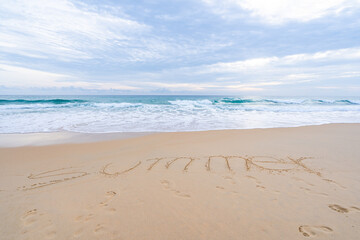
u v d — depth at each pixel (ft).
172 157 12.51
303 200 7.29
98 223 6.17
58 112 37.01
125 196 7.75
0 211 6.89
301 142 16.17
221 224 6.07
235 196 7.65
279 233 5.65
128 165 11.21
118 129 22.50
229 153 13.15
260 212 6.63
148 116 32.99
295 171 10.05
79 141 17.20
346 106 53.83
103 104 53.83
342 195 7.60
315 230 5.74
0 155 13.29
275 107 50.34
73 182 9.11
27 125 24.26
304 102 73.82
